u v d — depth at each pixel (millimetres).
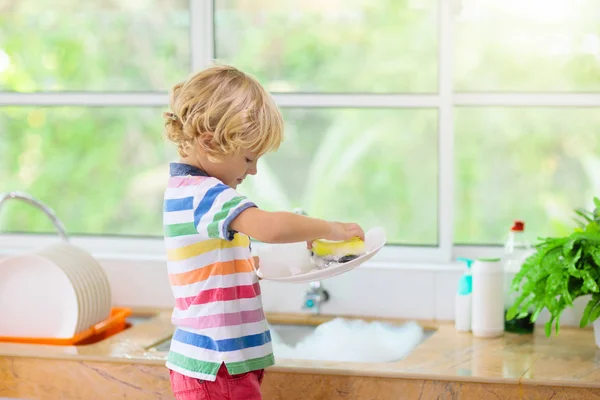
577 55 2205
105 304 2002
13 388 1787
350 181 2365
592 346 1828
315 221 1446
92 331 1953
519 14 2215
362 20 2254
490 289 1909
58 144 2447
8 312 1923
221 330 1470
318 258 1545
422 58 2223
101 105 2348
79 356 1748
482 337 1912
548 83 2225
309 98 2244
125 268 2232
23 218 2469
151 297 2227
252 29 2295
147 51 2338
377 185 2322
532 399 1575
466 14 2229
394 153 2287
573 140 2229
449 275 2090
